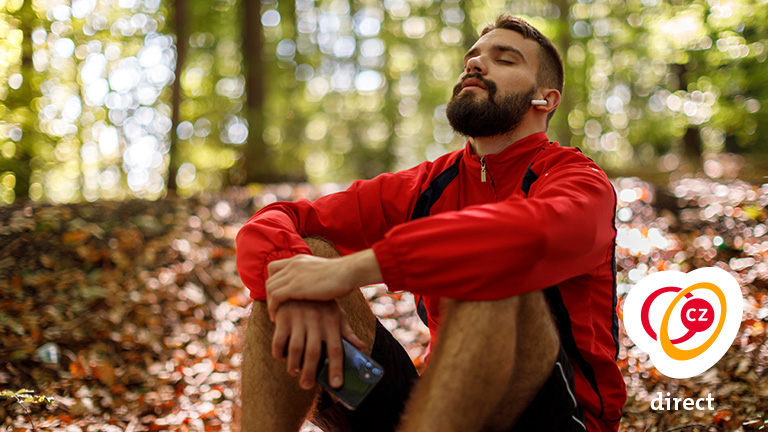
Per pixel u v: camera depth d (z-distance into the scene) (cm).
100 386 307
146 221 478
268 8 1313
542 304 138
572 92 1409
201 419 278
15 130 923
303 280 139
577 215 137
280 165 1080
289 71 1333
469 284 127
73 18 1053
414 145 1852
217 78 1303
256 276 155
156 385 314
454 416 125
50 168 1058
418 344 356
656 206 570
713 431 234
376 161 1669
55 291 382
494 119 179
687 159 1159
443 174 193
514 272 127
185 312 394
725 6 936
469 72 185
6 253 406
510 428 145
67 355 329
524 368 137
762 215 466
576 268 141
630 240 484
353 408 141
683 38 1051
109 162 1294
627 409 260
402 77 1688
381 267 133
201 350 356
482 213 131
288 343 144
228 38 1314
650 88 1512
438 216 133
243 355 160
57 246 422
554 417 143
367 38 1560
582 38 1414
